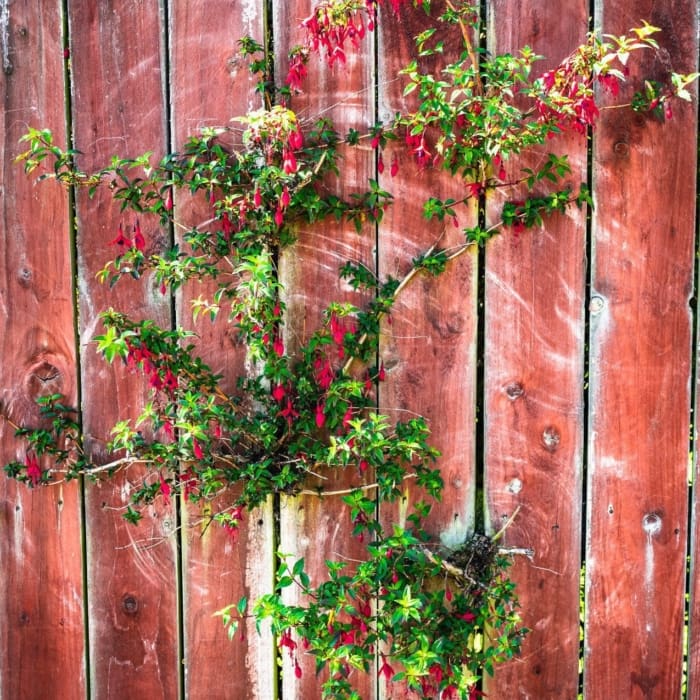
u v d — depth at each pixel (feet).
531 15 5.79
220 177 5.71
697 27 5.77
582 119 5.39
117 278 5.59
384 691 6.04
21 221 6.11
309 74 5.86
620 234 5.85
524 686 6.02
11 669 6.30
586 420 5.93
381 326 5.92
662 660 6.00
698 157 5.83
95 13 5.98
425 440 5.91
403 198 5.88
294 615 5.05
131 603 6.18
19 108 6.07
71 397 6.14
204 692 6.16
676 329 5.89
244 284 5.23
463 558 5.88
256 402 5.99
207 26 5.91
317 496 6.01
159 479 6.08
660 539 5.96
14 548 6.24
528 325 5.90
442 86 5.36
